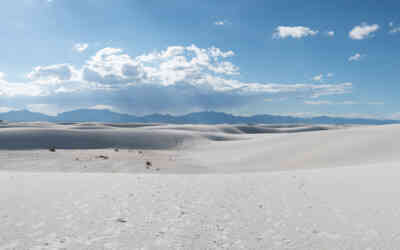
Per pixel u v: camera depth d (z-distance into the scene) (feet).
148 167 123.44
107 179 51.57
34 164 120.57
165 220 27.58
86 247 20.77
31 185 43.83
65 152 153.38
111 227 25.23
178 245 21.61
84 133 298.15
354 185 45.85
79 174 60.13
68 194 37.58
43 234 23.21
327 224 27.27
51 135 275.18
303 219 28.68
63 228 24.70
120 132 322.55
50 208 30.71
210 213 30.27
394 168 61.31
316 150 148.66
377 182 47.14
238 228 25.77
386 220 28.43
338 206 33.68
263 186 46.19
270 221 27.96
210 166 142.72
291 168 119.24
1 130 278.67
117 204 32.96
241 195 39.22
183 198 36.73
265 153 168.96
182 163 145.48
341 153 129.70
